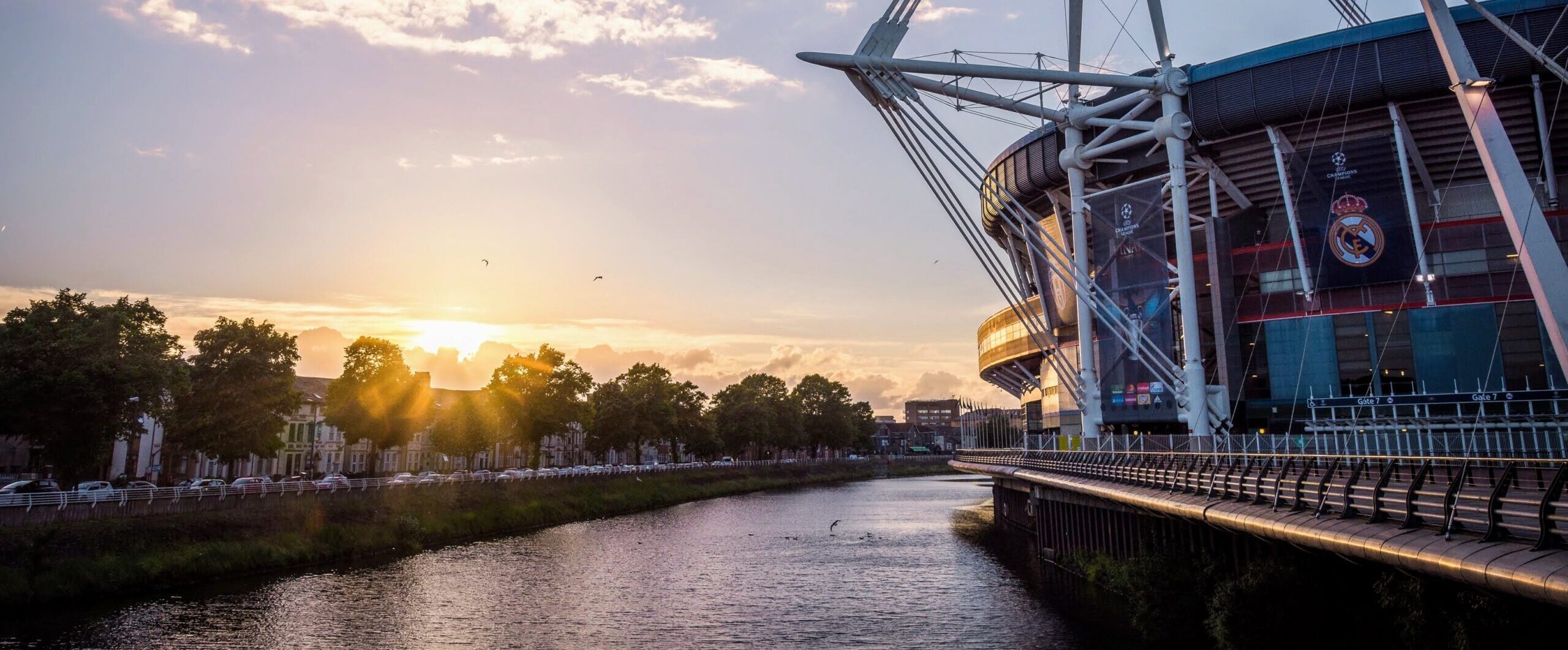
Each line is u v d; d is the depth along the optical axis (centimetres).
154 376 4769
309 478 8338
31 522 3916
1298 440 4662
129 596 4041
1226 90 5638
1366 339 5628
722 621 4041
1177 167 5366
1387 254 5581
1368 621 2364
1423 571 1561
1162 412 5381
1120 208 5638
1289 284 5909
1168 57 5472
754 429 15575
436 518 6569
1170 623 3175
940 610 4178
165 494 4672
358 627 3781
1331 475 2127
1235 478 2775
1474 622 1864
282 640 3522
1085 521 4919
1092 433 5631
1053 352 5791
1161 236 5450
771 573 5334
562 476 9306
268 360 6359
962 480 18188
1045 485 5575
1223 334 5875
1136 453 4262
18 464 7750
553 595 4581
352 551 5472
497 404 9250
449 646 3544
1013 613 3994
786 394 17675
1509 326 5316
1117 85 5344
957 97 5453
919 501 11331
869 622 3959
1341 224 5719
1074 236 5950
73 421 4534
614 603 4431
